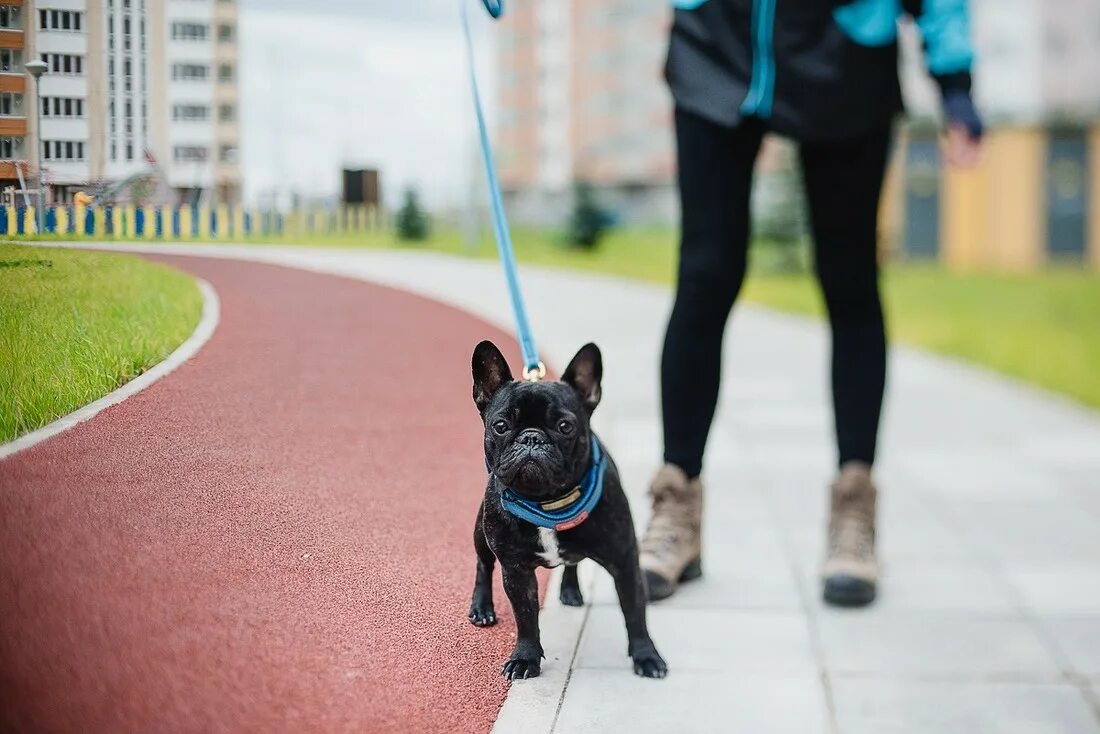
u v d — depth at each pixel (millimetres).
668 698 2406
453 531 2969
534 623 2469
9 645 1521
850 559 3129
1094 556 3621
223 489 1937
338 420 2768
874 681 2541
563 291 11398
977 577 3385
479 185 10609
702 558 3311
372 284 3252
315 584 2072
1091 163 17500
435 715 2088
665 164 18578
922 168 17516
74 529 1635
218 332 2201
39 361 1719
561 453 2229
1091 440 5660
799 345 9000
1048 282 15164
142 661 1624
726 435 5605
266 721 1725
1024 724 2326
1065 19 18938
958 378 7859
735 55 3057
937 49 3219
